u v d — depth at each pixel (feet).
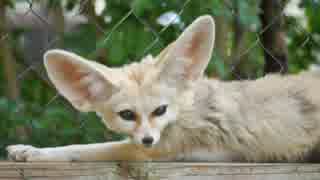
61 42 35.35
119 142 25.11
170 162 24.35
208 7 33.40
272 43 36.09
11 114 32.50
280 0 36.09
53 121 32.58
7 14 40.24
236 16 35.40
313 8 38.91
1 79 39.11
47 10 36.63
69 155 24.21
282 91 27.22
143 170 22.97
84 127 31.65
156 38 32.14
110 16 34.76
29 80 37.37
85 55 34.91
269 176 24.66
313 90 27.48
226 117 25.84
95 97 24.30
